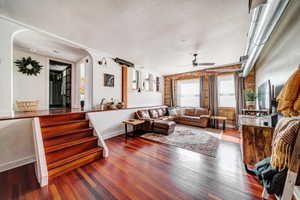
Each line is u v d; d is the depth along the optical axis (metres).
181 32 2.59
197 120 5.18
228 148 2.97
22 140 2.21
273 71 2.54
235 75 4.92
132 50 3.64
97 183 1.74
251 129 1.97
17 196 1.51
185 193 1.56
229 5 1.80
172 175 1.92
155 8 1.90
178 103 6.84
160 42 3.08
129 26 2.39
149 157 2.51
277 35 2.29
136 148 2.97
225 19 2.14
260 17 1.59
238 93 4.85
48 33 2.63
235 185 1.70
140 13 2.02
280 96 1.49
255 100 3.76
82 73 5.38
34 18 2.17
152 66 5.42
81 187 1.66
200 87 5.86
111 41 3.05
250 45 2.48
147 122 4.36
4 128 2.04
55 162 1.97
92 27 2.44
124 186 1.68
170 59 4.45
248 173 1.97
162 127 4.11
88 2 1.78
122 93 4.61
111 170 2.06
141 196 1.51
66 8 1.91
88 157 2.28
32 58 4.14
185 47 3.36
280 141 1.12
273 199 1.43
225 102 5.38
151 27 2.43
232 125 5.12
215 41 2.98
